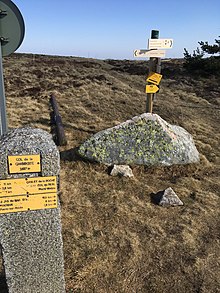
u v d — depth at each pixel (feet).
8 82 53.16
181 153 20.10
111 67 78.02
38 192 8.05
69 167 19.70
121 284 10.78
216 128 31.07
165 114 35.19
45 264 8.95
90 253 12.13
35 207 8.18
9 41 11.37
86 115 34.30
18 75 59.98
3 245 8.45
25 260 8.75
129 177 18.62
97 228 13.79
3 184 7.76
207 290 10.66
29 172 7.81
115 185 17.83
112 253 12.19
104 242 12.84
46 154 7.69
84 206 15.57
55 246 8.79
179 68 68.03
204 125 31.76
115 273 11.23
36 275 9.04
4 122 12.19
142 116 20.33
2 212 8.02
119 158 19.52
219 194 17.53
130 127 19.93
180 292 10.56
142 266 11.63
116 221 14.38
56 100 41.11
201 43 64.59
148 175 19.26
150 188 17.71
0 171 7.61
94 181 18.20
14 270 8.81
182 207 15.94
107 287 10.62
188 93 47.75
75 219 14.40
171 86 52.90
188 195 17.26
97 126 30.04
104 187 17.56
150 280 11.00
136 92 47.65
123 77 62.13
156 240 13.14
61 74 62.23
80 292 10.37
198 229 14.07
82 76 60.29
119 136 19.75
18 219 8.23
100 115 34.68
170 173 19.62
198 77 58.29
